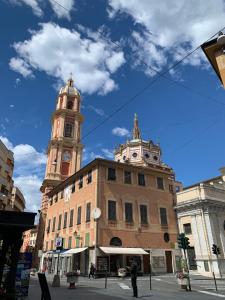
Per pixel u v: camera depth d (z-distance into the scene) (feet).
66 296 46.80
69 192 131.34
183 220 122.62
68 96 235.61
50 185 185.57
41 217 176.76
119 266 99.96
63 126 214.90
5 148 147.02
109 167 113.19
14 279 30.60
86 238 105.60
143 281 78.69
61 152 202.39
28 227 30.83
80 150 210.59
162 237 114.42
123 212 108.68
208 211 115.34
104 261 96.89
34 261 164.66
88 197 111.86
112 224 104.12
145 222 112.57
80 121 226.58
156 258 108.58
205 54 47.06
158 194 122.21
